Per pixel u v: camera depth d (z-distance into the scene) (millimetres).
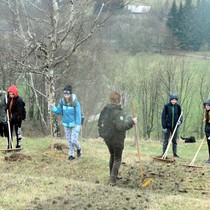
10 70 27219
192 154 17516
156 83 42875
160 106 43781
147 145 19938
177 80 43812
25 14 19219
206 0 53812
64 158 12125
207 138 13203
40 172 10867
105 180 10227
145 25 48000
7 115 12664
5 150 12664
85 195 8367
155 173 11000
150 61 44719
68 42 22391
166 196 8664
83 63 33375
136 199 8250
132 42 45625
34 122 39688
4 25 23156
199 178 10688
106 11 19781
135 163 12086
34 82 32469
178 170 11438
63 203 7852
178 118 13461
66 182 9312
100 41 34625
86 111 37438
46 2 19969
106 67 39062
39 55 20297
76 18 18906
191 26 52000
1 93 13164
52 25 19031
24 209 7516
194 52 52125
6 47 24531
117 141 9195
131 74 42312
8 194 8336
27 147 13695
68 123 11766
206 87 45062
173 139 13805
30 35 19312
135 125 9898
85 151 13445
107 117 9109
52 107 11672
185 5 53219
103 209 7594
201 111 43469
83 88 36469
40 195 8305
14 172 10789
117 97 9172
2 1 19578
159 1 53656
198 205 8016
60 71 28484
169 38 50469
